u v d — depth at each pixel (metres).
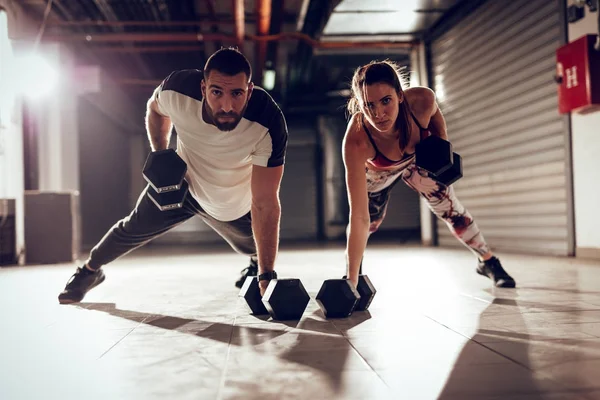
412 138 2.27
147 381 1.25
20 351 1.59
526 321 1.91
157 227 2.49
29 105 7.56
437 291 2.80
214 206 2.49
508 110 6.64
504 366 1.32
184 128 2.20
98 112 11.55
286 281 2.05
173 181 2.15
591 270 3.90
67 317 2.20
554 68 5.69
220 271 4.54
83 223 10.93
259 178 2.21
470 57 7.53
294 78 11.77
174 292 3.03
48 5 7.04
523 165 6.37
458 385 1.17
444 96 8.38
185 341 1.69
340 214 13.55
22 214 6.80
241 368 1.34
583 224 5.32
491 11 6.90
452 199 2.74
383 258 5.70
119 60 9.99
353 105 2.29
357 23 7.88
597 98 4.87
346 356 1.45
